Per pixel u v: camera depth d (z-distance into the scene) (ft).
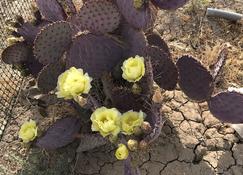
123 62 2.31
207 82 2.40
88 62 2.35
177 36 3.17
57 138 2.40
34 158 2.62
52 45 2.31
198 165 2.56
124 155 2.18
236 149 2.60
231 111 2.41
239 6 3.29
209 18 3.22
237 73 2.95
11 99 2.94
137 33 2.25
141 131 2.20
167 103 2.80
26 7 3.40
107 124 2.16
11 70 3.06
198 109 2.77
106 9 2.21
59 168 2.54
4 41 3.20
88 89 2.19
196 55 3.07
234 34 3.15
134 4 2.13
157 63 2.38
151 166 2.56
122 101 2.40
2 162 2.67
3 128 2.83
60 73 2.46
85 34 2.24
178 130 2.68
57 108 2.71
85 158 2.62
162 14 3.25
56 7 2.48
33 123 2.38
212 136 2.66
